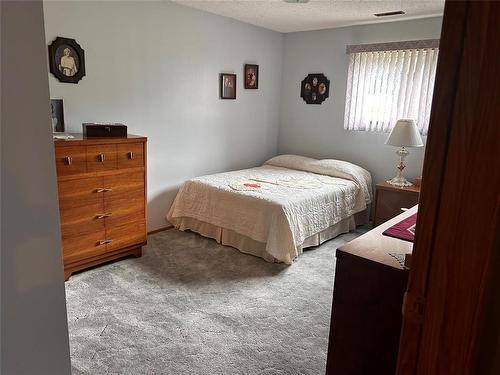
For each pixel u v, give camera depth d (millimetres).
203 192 3777
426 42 3885
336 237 4051
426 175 656
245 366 2006
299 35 4930
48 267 992
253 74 4762
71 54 3104
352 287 1461
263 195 3418
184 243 3734
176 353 2094
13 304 939
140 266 3191
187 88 4062
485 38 567
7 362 956
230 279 3000
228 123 4613
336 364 1558
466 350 673
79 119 3248
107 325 2332
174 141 4059
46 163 939
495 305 688
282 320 2447
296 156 4945
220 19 4223
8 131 861
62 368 1077
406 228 1784
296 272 3158
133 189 3172
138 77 3609
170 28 3771
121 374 1921
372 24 4312
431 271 681
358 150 4668
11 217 897
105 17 3277
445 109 618
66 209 2762
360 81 4445
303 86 4996
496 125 581
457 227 640
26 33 858
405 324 739
